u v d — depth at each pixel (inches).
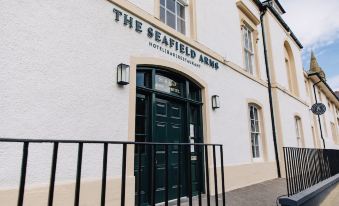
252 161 304.7
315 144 632.4
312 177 219.5
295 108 465.7
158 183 191.6
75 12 152.0
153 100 196.7
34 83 128.7
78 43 150.6
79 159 72.9
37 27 133.6
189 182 103.9
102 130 154.2
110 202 150.3
